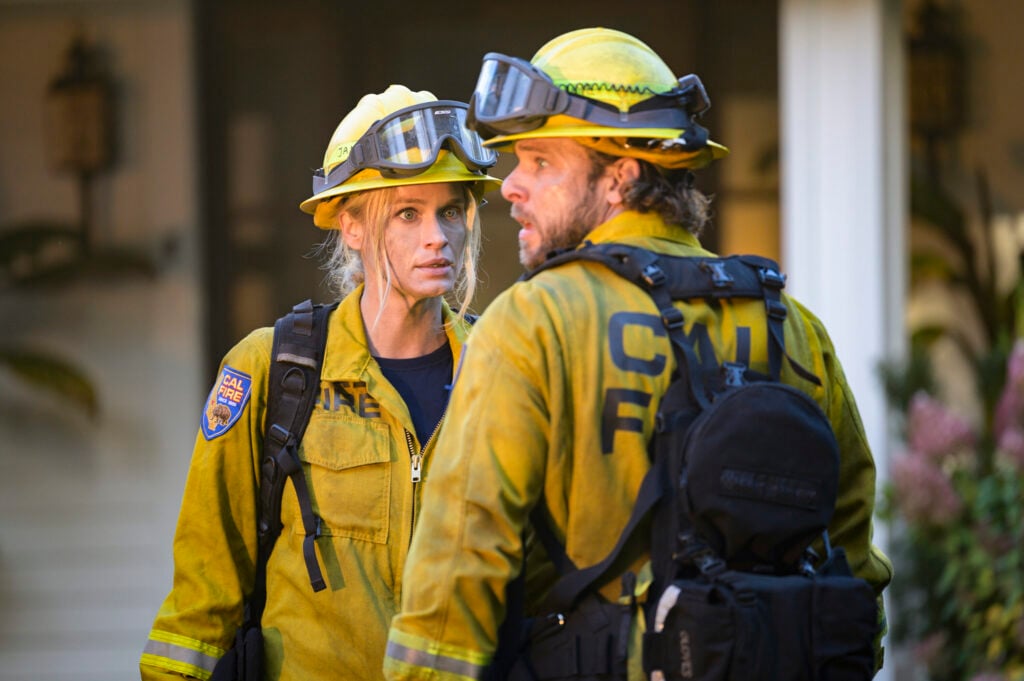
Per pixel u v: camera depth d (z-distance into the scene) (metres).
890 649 9.85
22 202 12.16
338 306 4.64
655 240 3.65
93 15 12.05
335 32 11.88
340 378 4.46
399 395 4.50
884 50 10.32
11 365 12.07
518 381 3.40
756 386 3.34
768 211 11.45
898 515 9.29
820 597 3.27
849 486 4.02
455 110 4.53
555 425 3.39
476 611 3.33
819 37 10.23
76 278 12.16
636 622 3.34
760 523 3.25
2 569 12.15
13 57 12.09
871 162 10.19
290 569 4.39
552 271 3.58
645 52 3.68
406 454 4.46
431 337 4.70
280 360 4.48
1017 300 11.46
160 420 12.15
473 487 3.35
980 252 12.30
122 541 12.16
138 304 12.16
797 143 10.29
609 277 3.53
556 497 3.43
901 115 10.41
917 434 9.23
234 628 4.52
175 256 12.10
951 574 8.81
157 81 12.05
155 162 12.09
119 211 12.12
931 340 12.23
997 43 12.30
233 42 11.99
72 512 12.16
